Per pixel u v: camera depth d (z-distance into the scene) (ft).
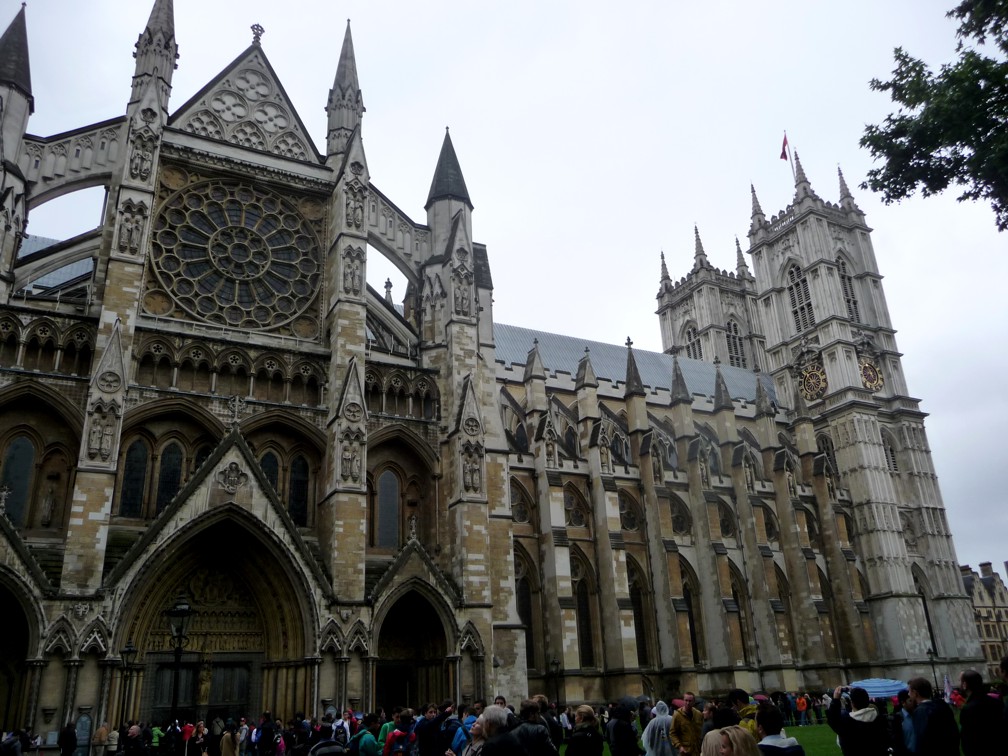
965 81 79.87
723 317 399.44
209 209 165.99
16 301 141.59
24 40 158.20
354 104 189.26
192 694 133.90
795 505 284.41
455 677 144.97
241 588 143.23
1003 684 44.70
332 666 135.23
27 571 118.11
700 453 272.72
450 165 194.18
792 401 347.56
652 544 250.16
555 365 303.68
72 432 137.39
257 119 181.06
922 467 329.52
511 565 165.89
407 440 163.84
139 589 125.90
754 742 26.45
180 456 145.38
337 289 162.30
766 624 259.60
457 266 177.17
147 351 144.56
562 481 233.35
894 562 298.15
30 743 108.58
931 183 86.28
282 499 151.23
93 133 159.63
